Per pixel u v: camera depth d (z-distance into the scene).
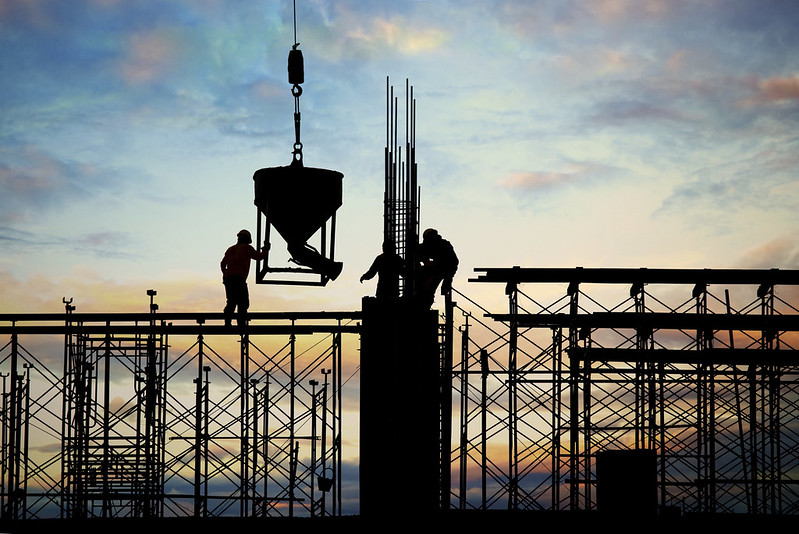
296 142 22.92
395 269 21.86
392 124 22.16
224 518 20.81
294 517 20.80
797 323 23.14
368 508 20.72
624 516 20.75
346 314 23.39
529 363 24.45
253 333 23.92
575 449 23.94
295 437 23.95
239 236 23.53
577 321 23.89
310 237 23.23
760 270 23.16
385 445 20.86
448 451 22.14
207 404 23.97
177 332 23.73
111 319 23.33
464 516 20.77
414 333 21.22
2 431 23.67
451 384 22.48
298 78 22.92
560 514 21.00
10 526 20.81
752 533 20.67
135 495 23.22
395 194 22.09
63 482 23.44
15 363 23.39
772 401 24.42
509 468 23.55
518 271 23.31
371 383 21.11
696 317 23.34
